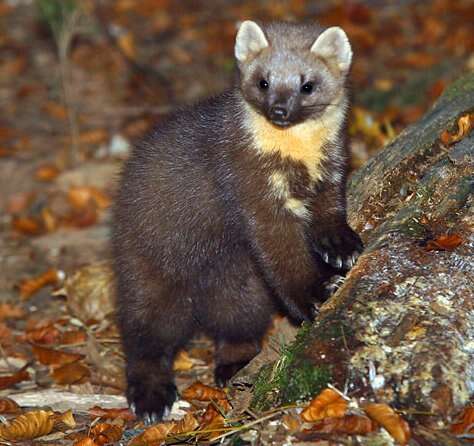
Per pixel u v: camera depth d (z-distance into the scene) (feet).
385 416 24.84
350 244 33.04
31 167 67.10
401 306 27.40
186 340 39.22
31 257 53.62
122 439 31.86
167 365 37.88
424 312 27.17
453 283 27.86
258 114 34.65
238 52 36.37
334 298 28.32
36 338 42.50
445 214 30.40
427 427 25.11
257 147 34.37
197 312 38.83
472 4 92.79
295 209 34.32
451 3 93.97
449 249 28.76
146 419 35.22
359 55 82.43
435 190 31.48
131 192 37.86
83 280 45.39
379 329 26.91
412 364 25.99
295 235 34.27
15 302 47.75
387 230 30.50
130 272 38.04
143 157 37.99
